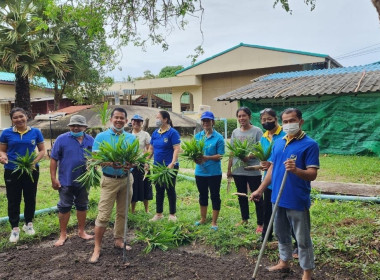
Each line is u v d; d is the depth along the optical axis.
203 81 27.61
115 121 4.68
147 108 16.56
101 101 20.98
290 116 3.57
